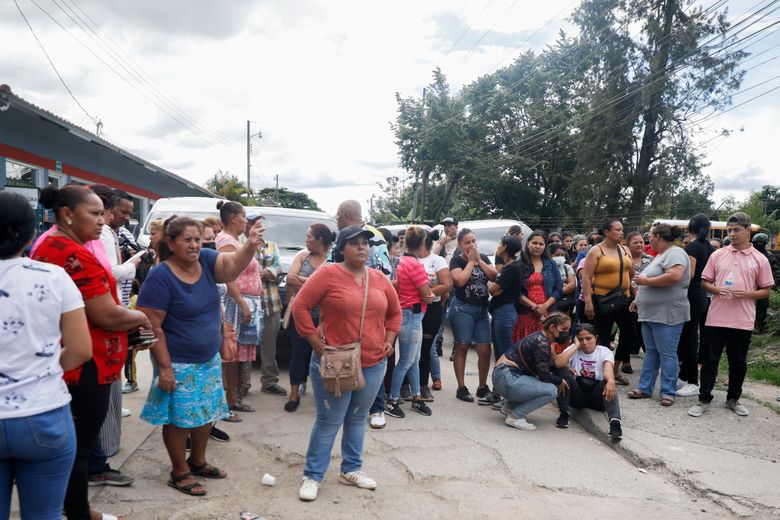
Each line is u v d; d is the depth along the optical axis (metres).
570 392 5.52
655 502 3.88
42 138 13.17
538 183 36.06
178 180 21.91
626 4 26.77
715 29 24.64
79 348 2.19
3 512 2.08
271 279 5.90
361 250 3.66
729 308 5.37
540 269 6.37
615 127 26.83
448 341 10.05
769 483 4.14
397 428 5.17
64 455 2.14
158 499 3.50
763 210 50.09
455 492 3.86
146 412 3.52
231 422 5.04
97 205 2.81
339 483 3.93
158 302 3.36
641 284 5.82
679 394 5.96
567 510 3.69
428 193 41.78
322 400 3.68
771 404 5.71
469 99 34.88
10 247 2.04
